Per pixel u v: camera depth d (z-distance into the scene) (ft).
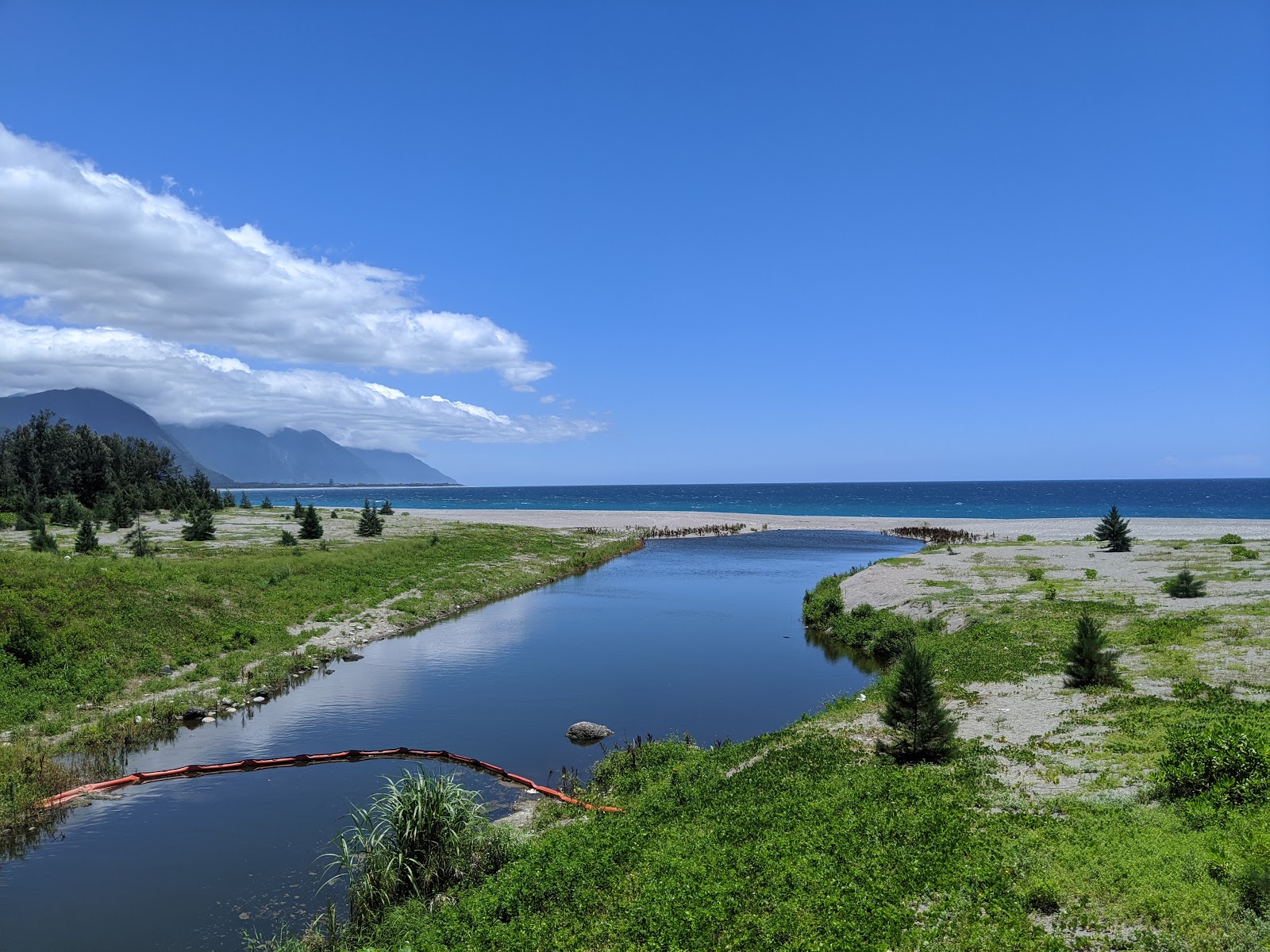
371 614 134.31
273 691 93.61
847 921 32.63
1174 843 35.94
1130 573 150.71
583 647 120.16
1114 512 200.34
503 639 126.21
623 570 222.69
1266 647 78.48
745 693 94.68
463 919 39.14
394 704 89.56
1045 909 32.58
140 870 49.73
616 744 76.02
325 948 40.27
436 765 70.44
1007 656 88.12
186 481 350.23
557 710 87.35
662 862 41.68
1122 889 32.71
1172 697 65.00
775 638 127.75
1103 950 28.96
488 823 50.67
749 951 31.55
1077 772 49.65
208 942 41.55
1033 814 42.75
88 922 43.52
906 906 33.99
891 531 338.13
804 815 46.19
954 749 56.65
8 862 50.98
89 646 91.40
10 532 203.41
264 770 68.59
